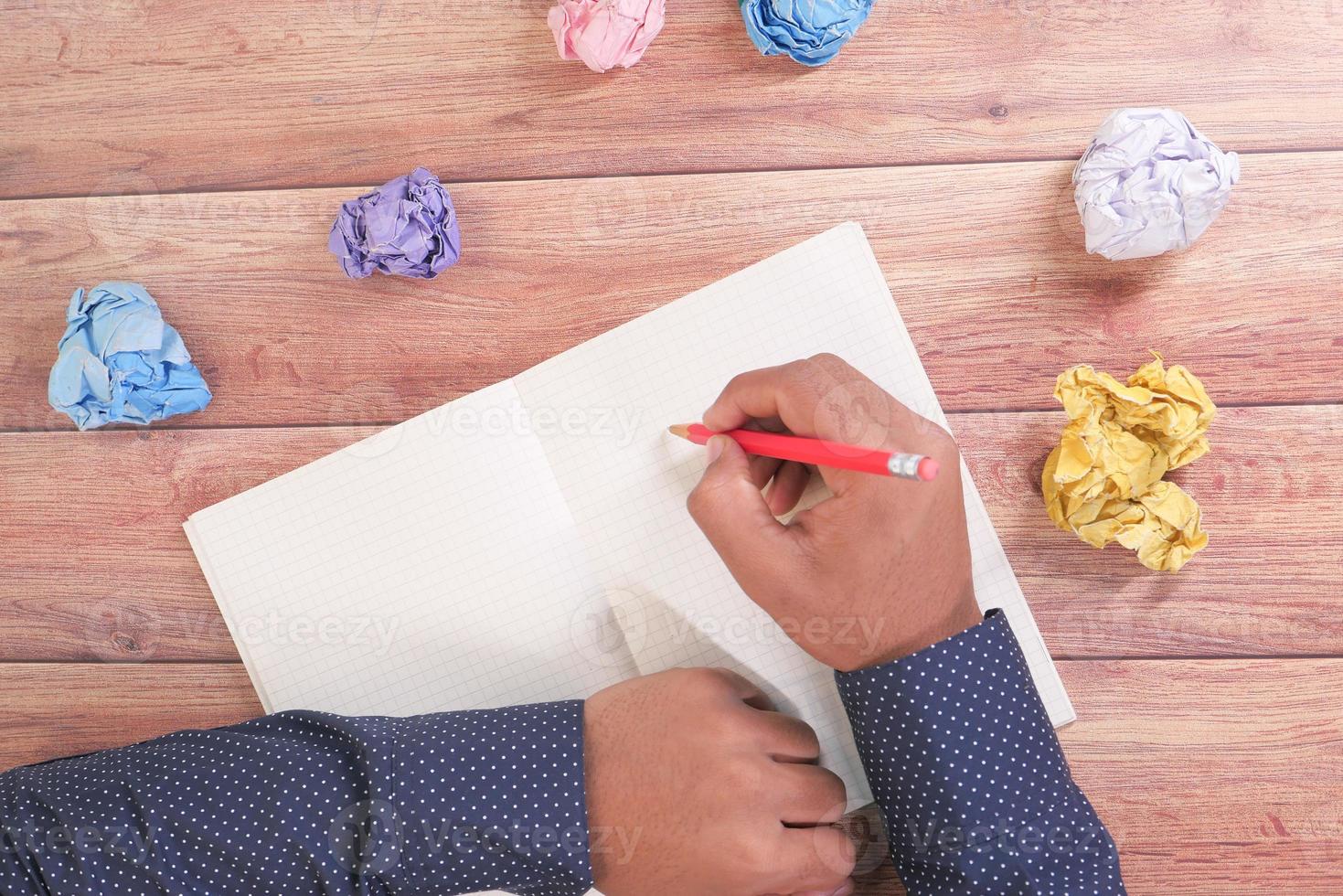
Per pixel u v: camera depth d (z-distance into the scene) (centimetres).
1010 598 63
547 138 66
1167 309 65
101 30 67
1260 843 64
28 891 49
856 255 63
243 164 67
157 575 67
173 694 67
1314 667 64
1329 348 64
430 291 66
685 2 65
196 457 67
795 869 50
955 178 65
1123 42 65
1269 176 65
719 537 51
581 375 64
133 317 62
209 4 67
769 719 53
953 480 49
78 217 67
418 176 63
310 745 51
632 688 53
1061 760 52
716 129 66
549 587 64
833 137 66
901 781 51
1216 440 65
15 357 67
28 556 67
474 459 64
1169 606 65
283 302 67
